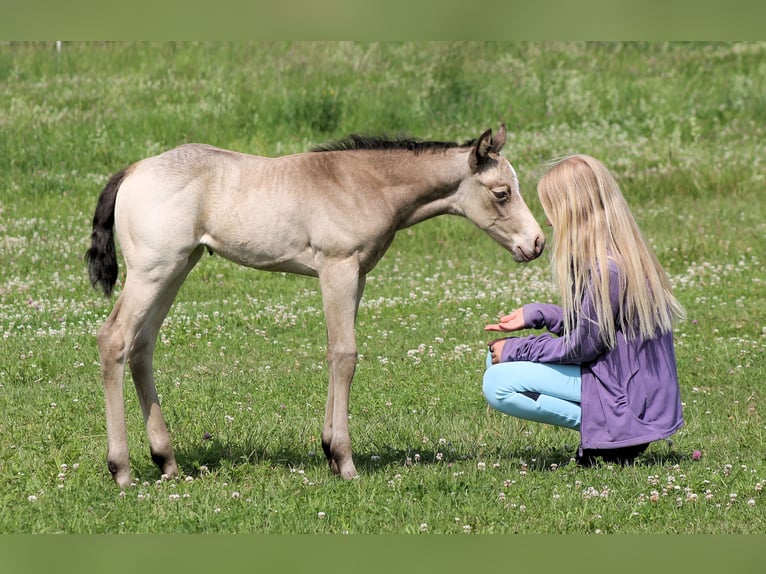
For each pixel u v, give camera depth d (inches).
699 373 521.7
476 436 418.3
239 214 344.5
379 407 464.8
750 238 786.8
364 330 597.9
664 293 351.9
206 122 1020.5
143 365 352.5
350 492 336.8
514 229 370.0
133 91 1098.7
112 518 314.2
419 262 758.5
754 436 415.2
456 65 1168.2
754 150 995.3
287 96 1067.3
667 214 848.9
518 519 317.1
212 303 644.7
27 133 951.0
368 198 354.0
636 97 1139.9
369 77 1158.3
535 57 1251.2
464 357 543.8
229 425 421.4
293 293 678.5
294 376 509.7
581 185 346.0
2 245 736.3
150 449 359.3
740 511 323.6
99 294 645.3
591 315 340.5
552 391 353.4
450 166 364.8
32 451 377.7
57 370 510.6
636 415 347.9
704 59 1280.8
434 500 331.3
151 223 333.1
